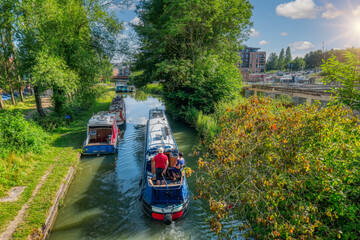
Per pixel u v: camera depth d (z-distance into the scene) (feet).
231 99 72.90
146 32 77.05
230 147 22.62
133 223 25.67
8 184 28.86
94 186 33.40
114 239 23.25
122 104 77.15
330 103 21.04
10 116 39.29
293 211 18.44
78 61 60.08
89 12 63.87
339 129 19.57
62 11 56.24
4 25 50.75
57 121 59.47
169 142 38.34
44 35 52.85
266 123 21.29
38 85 52.03
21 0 49.78
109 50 70.03
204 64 75.36
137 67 87.81
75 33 64.13
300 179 18.53
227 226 24.50
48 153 41.04
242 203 22.00
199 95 71.41
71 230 24.21
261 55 366.63
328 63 21.13
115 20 67.36
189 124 71.72
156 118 54.54
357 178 17.97
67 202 29.17
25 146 37.42
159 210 24.82
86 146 43.55
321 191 18.61
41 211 24.43
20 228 21.74
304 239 17.43
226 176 23.16
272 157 19.47
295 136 19.39
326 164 18.78
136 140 56.03
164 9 72.74
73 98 70.38
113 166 40.34
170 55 82.69
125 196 31.04
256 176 20.11
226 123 28.89
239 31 81.30
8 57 60.75
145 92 190.29
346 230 17.67
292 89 73.26
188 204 27.14
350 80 19.80
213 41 81.05
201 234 24.09
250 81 241.14
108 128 47.65
